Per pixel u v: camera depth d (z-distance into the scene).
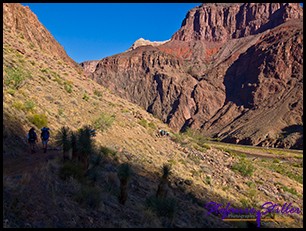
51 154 13.69
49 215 8.27
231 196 21.19
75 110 25.27
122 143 23.20
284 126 176.38
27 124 16.64
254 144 166.25
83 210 9.45
